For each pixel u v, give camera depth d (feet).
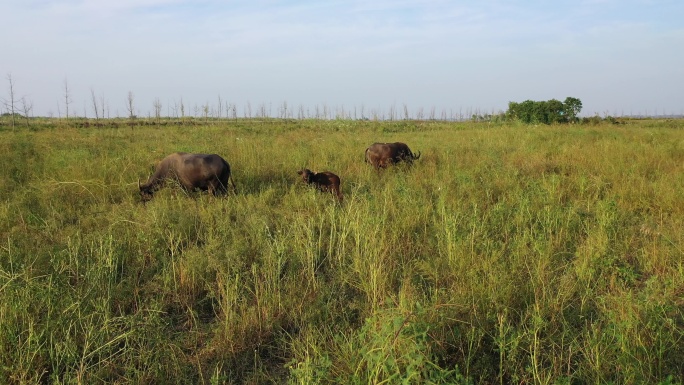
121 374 11.90
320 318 14.02
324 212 23.91
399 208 23.73
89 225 22.39
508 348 11.56
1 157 38.91
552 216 21.16
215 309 15.29
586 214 22.56
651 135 56.44
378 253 17.39
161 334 12.52
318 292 15.52
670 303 13.17
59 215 23.31
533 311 13.01
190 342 13.28
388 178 32.73
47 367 11.78
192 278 16.35
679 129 75.31
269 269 16.22
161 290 16.07
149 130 87.56
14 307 12.62
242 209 24.70
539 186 27.09
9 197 27.27
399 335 10.16
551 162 36.60
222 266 16.84
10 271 15.42
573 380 10.91
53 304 13.05
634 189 26.73
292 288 15.58
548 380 10.09
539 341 11.77
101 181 29.73
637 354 10.89
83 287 14.90
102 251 17.10
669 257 17.40
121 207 25.58
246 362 12.53
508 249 18.62
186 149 43.34
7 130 82.12
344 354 11.46
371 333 10.94
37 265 16.38
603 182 28.76
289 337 13.51
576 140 52.60
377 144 36.91
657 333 11.18
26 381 10.89
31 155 44.11
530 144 48.62
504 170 32.89
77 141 54.90
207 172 27.73
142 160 37.65
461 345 11.98
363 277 16.25
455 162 38.14
